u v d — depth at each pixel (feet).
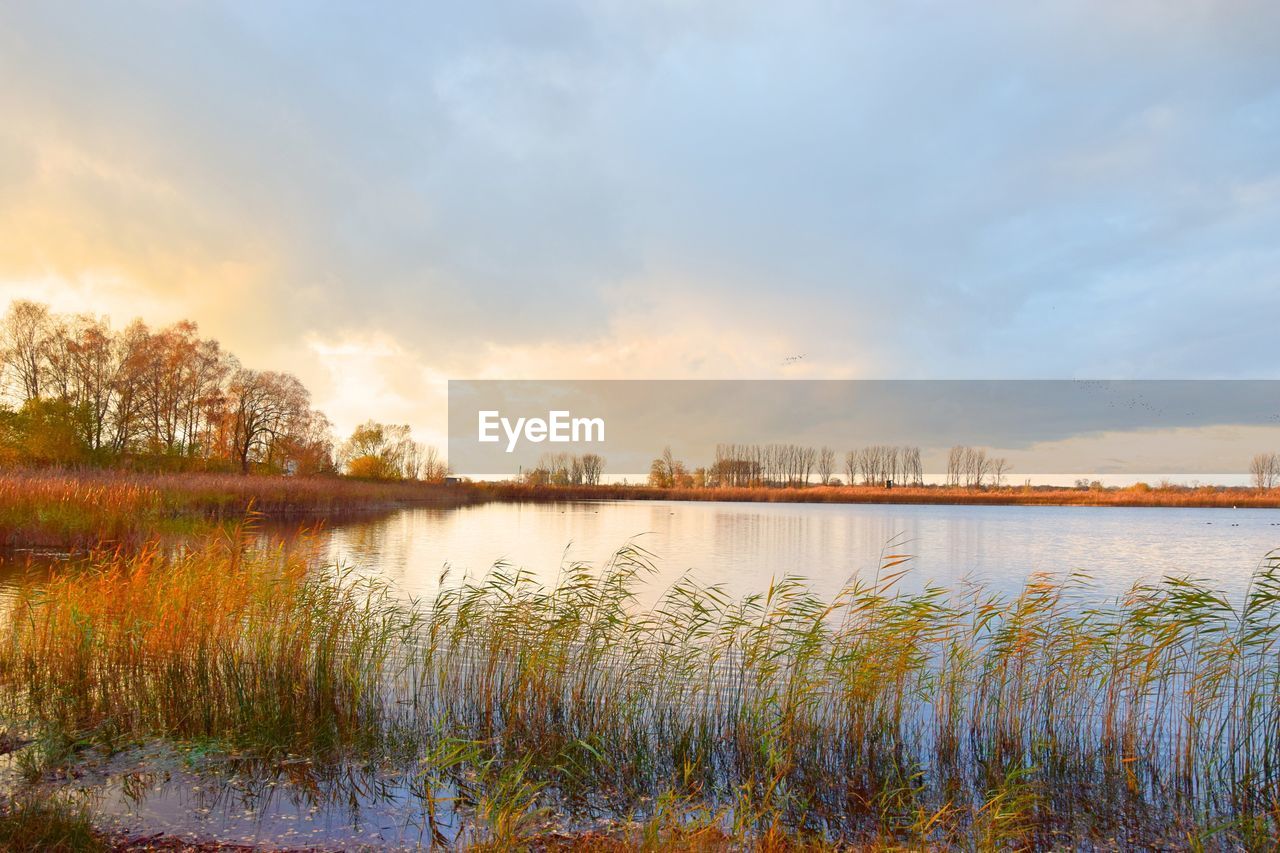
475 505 244.01
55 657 30.83
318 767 24.76
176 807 21.40
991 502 291.79
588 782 25.11
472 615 34.65
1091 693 31.17
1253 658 35.63
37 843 17.98
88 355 179.63
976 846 21.36
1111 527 160.04
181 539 75.97
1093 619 48.78
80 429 153.48
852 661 30.42
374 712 29.43
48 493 79.66
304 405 234.38
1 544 71.41
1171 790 25.59
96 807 21.11
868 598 32.73
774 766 26.40
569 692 30.58
